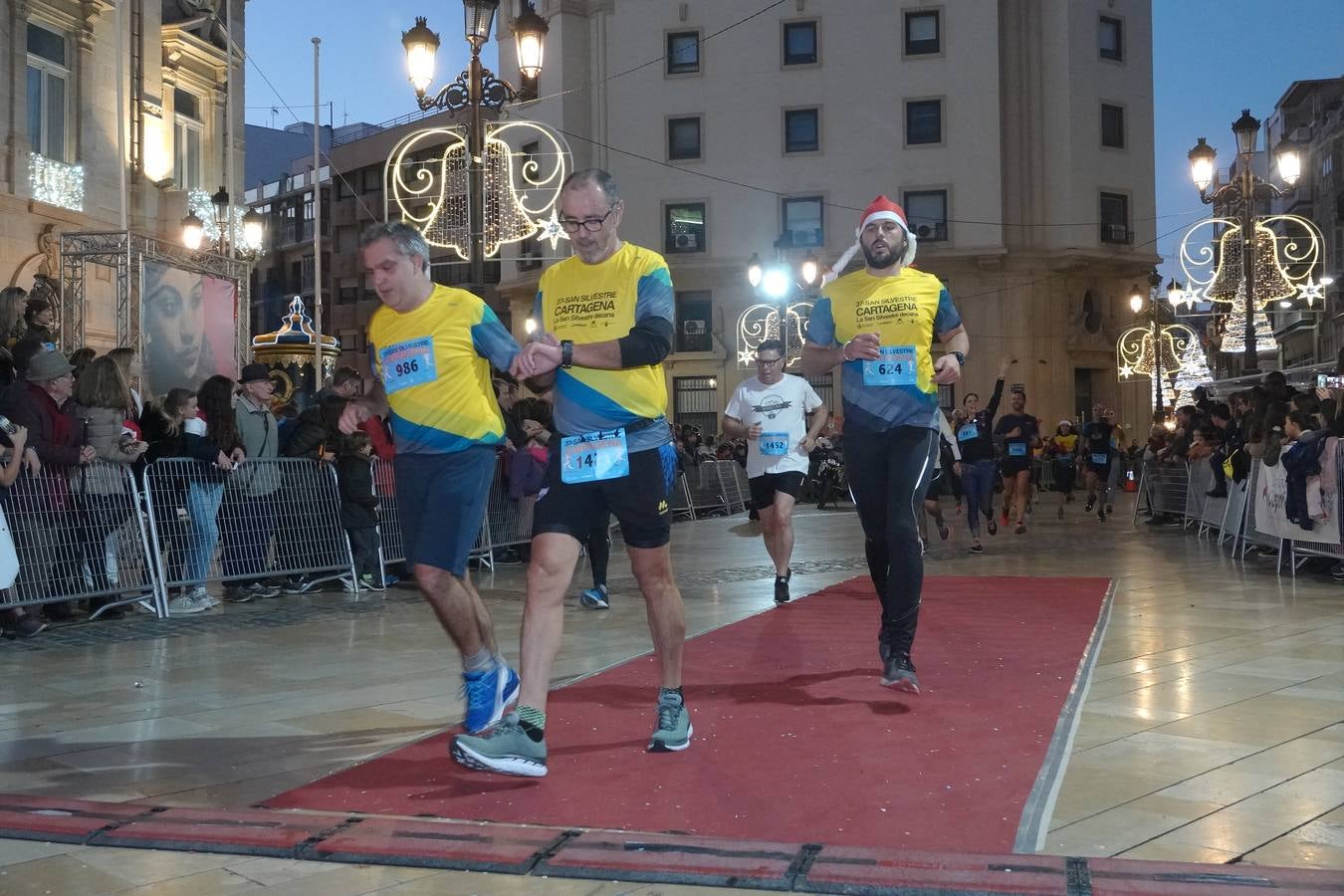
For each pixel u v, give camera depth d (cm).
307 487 940
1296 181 1703
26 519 733
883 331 530
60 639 701
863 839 308
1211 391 2212
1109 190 3753
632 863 289
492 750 364
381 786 366
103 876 290
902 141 3681
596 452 390
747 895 274
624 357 384
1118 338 3809
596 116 3825
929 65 3669
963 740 414
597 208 397
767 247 3731
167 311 1683
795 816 329
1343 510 920
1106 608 762
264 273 5975
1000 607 774
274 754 414
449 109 1188
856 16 3700
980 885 270
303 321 2598
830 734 427
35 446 739
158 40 2064
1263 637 641
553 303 412
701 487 2042
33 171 1772
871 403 529
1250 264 1695
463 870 293
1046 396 3675
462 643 425
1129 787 354
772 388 823
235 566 880
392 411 420
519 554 1176
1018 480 1498
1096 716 452
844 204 3703
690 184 3781
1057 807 336
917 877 276
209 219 2133
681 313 3816
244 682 555
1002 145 3666
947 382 519
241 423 916
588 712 469
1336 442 930
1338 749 400
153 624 765
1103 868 280
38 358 756
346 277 5412
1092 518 1858
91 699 517
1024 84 3700
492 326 414
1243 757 390
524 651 381
